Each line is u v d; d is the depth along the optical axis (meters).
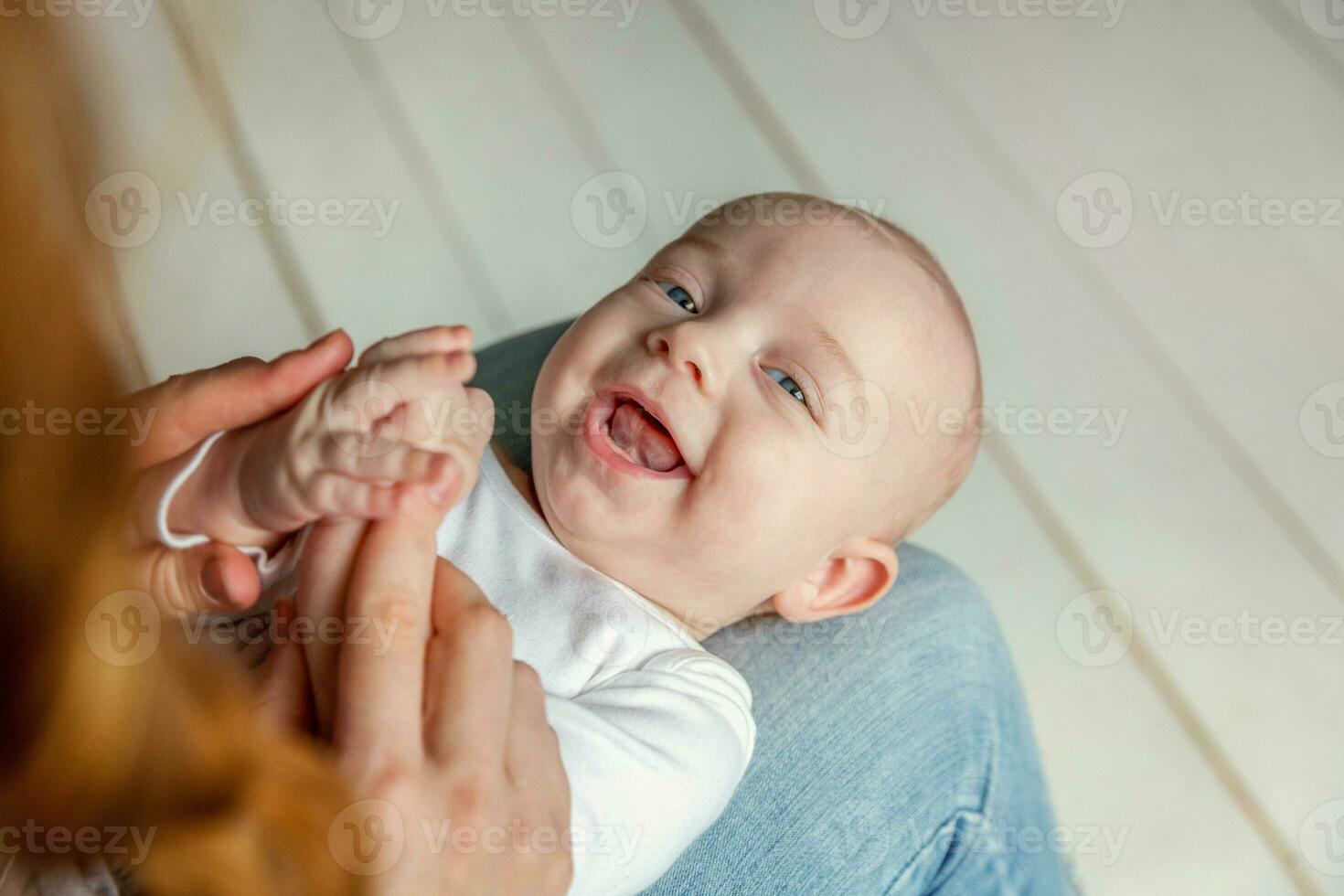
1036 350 1.85
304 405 0.68
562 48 2.11
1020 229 1.97
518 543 1.01
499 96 2.03
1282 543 1.71
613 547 1.03
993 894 1.04
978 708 1.09
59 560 0.36
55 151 0.34
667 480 1.01
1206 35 2.22
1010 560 1.68
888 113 2.09
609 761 0.80
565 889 0.62
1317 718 1.60
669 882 0.91
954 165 2.03
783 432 1.02
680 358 1.00
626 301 1.07
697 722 0.89
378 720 0.54
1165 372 1.84
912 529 1.22
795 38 2.17
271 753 0.45
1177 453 1.78
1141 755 1.57
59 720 0.37
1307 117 2.12
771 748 0.99
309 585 0.63
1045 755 1.56
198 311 1.68
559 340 1.09
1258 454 1.78
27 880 0.53
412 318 1.79
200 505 0.71
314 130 1.92
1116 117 2.11
